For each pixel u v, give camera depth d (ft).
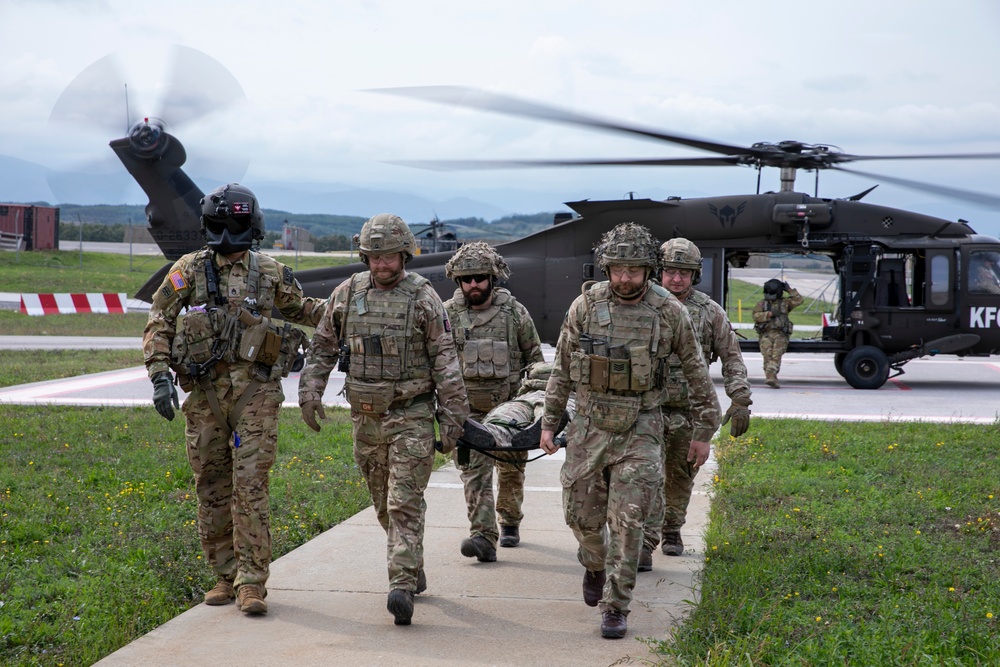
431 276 54.54
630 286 14.98
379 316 15.69
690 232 51.06
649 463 14.97
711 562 18.49
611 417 15.01
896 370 56.39
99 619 15.21
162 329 15.84
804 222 50.06
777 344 52.16
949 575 17.33
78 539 19.47
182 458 27.94
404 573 15.23
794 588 16.67
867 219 51.06
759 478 26.40
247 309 15.62
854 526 21.12
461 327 19.54
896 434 33.76
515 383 19.88
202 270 15.80
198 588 17.30
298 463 28.19
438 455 30.53
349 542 20.33
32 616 15.14
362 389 15.74
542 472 28.94
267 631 15.05
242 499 15.64
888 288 51.93
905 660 13.19
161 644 14.43
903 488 25.09
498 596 16.97
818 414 41.42
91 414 36.83
